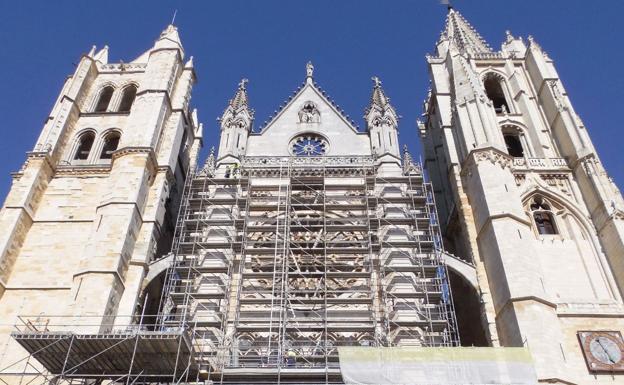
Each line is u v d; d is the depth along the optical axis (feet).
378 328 126.21
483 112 159.63
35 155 154.10
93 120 173.17
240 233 144.87
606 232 138.10
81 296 123.75
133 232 139.74
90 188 152.97
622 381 116.37
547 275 134.62
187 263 142.20
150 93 171.22
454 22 219.20
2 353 121.60
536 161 157.69
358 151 170.40
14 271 135.23
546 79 174.29
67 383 112.37
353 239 146.92
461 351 110.11
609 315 125.80
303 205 145.69
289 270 140.56
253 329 122.11
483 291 133.28
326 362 110.52
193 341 119.65
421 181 153.48
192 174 159.12
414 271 133.49
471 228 145.69
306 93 188.03
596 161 149.69
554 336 117.70
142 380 111.75
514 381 107.24
